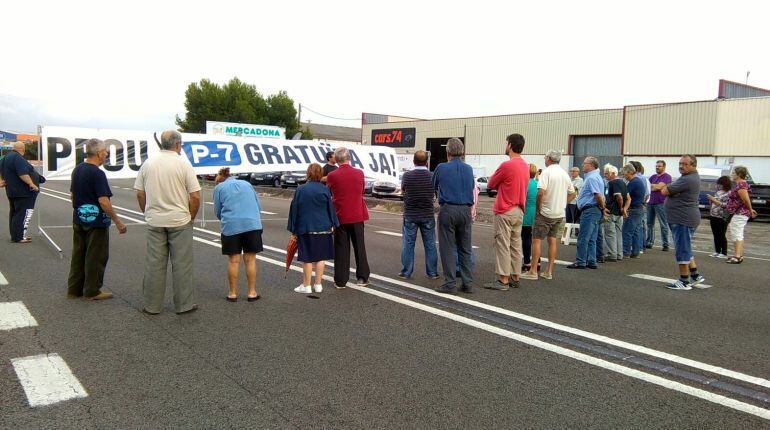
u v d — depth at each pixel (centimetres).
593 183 906
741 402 392
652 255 1105
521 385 415
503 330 553
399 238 1264
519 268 756
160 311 596
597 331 558
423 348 495
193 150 1406
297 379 420
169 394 389
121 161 1266
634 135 3744
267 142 1542
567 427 348
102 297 652
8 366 439
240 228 637
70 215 1638
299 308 625
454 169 705
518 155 740
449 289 710
